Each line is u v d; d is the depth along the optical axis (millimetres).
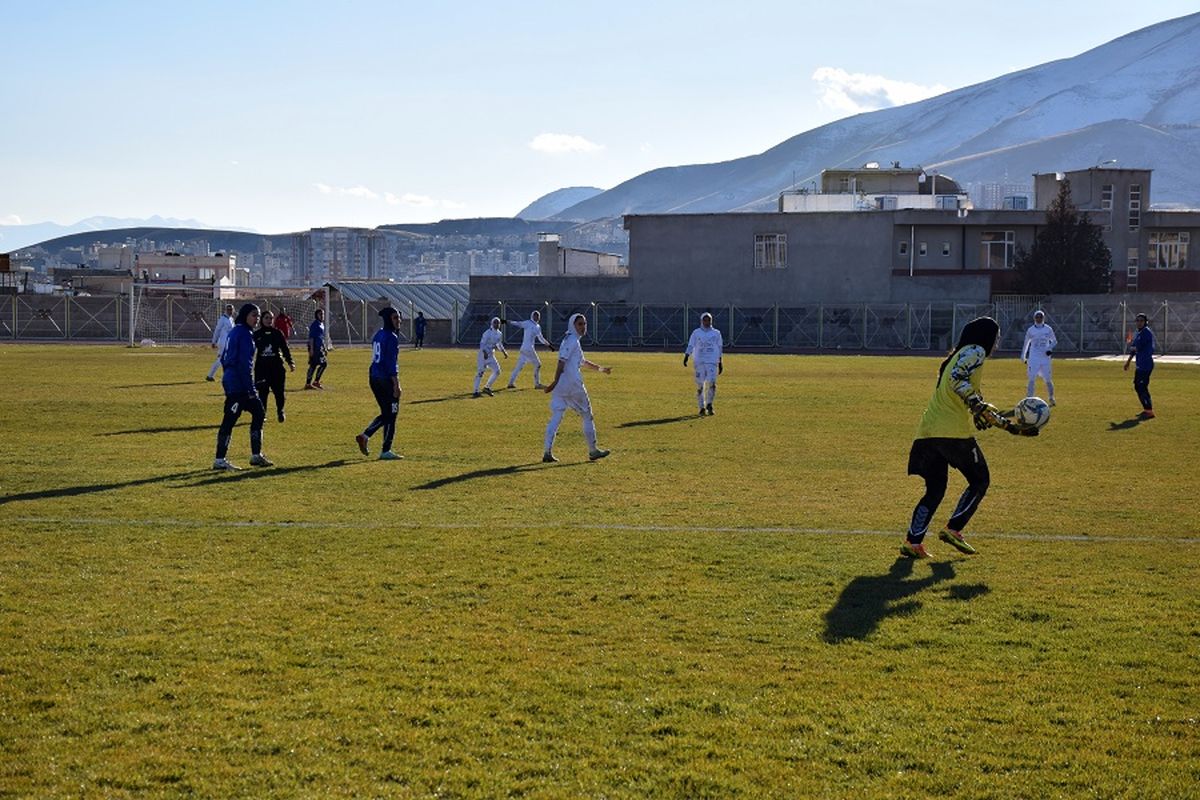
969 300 68312
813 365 46375
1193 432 20859
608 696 6805
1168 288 80875
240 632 7922
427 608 8570
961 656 7574
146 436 19109
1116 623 8305
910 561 10211
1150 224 80438
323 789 5582
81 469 15305
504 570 9711
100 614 8312
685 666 7328
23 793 5527
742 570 9789
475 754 6000
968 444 10477
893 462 16547
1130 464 16469
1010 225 73688
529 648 7656
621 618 8344
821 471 15633
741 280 73438
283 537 11008
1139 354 23828
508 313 74438
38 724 6324
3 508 12383
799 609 8609
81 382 31359
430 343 72625
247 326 15492
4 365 40000
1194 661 7469
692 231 73812
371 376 16625
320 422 21656
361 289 83062
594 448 16828
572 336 16516
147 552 10328
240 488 13875
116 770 5766
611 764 5887
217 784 5629
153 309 69750
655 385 33062
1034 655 7590
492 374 29000
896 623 8273
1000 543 11023
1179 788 5656
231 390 15406
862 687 6980
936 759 5969
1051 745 6152
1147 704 6738
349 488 13953
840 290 72062
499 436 19609
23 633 7852
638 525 11695
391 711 6535
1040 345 26969
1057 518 12289
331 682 6977
